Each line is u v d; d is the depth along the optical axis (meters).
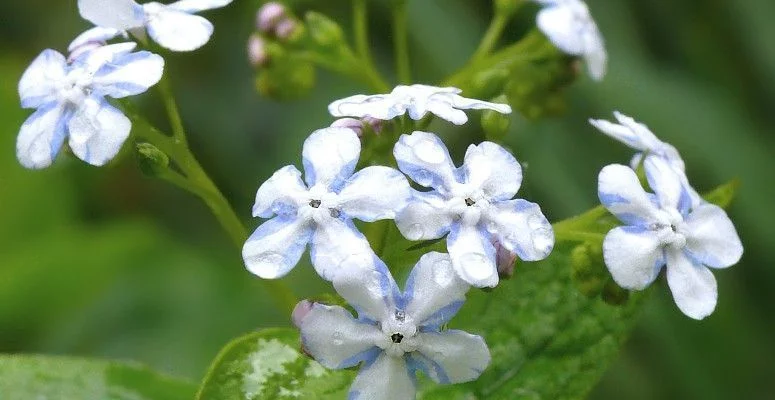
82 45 0.10
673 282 0.10
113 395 0.11
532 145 0.14
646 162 0.10
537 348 0.11
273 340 0.10
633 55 0.14
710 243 0.10
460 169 0.10
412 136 0.10
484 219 0.10
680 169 0.10
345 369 0.10
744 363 0.13
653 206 0.10
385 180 0.10
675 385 0.13
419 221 0.10
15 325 0.14
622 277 0.10
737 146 0.14
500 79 0.11
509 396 0.11
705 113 0.14
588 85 0.14
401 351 0.10
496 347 0.11
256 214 0.10
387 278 0.10
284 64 0.12
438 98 0.10
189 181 0.11
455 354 0.10
